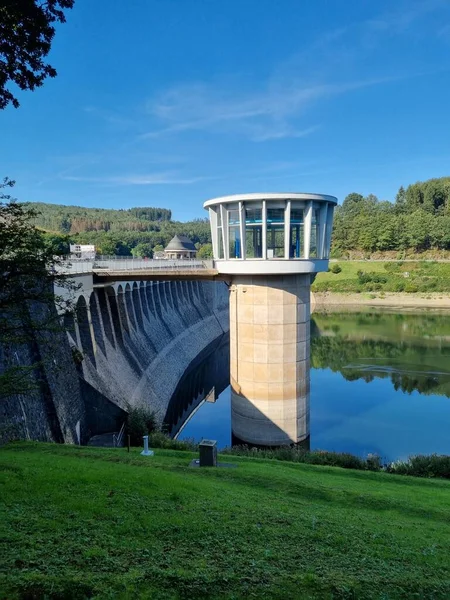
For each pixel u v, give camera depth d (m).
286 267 32.69
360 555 11.48
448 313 116.69
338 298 142.88
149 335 57.44
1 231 14.26
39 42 13.09
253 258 33.19
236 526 12.23
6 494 12.73
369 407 48.25
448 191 189.38
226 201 33.06
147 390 45.84
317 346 82.12
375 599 9.41
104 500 12.87
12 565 8.95
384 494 18.19
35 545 9.92
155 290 66.44
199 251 150.75
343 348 79.88
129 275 38.50
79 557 9.59
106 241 127.69
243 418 35.16
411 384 56.72
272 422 34.38
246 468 20.25
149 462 19.53
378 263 157.62
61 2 12.69
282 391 34.28
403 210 189.88
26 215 15.78
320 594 9.27
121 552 10.10
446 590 10.16
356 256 173.62
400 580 10.27
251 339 34.28
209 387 65.06
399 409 47.50
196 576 9.23
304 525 13.00
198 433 43.38
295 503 15.49
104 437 31.55
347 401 50.41
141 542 10.72
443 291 134.12
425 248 163.12
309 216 32.72
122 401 37.50
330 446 38.00
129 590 8.49
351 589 9.54
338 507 15.95
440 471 25.53
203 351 75.56
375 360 70.12
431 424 43.12
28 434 22.59
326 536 12.37
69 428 27.39
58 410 26.06
